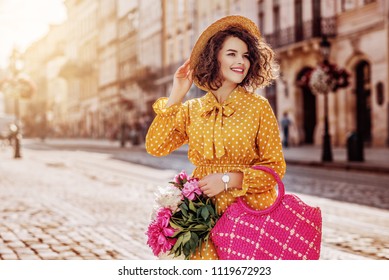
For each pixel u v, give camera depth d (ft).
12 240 24.09
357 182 48.37
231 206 10.46
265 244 10.12
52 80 211.61
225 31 11.05
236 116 10.78
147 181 49.96
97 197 38.81
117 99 146.72
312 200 37.50
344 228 27.25
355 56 101.55
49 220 29.27
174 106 11.31
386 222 29.09
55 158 86.28
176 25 124.57
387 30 93.81
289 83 115.75
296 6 112.68
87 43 163.94
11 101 280.31
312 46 107.65
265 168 10.43
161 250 10.69
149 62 129.70
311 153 84.74
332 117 105.70
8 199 37.55
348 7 102.01
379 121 95.55
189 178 10.93
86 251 21.95
